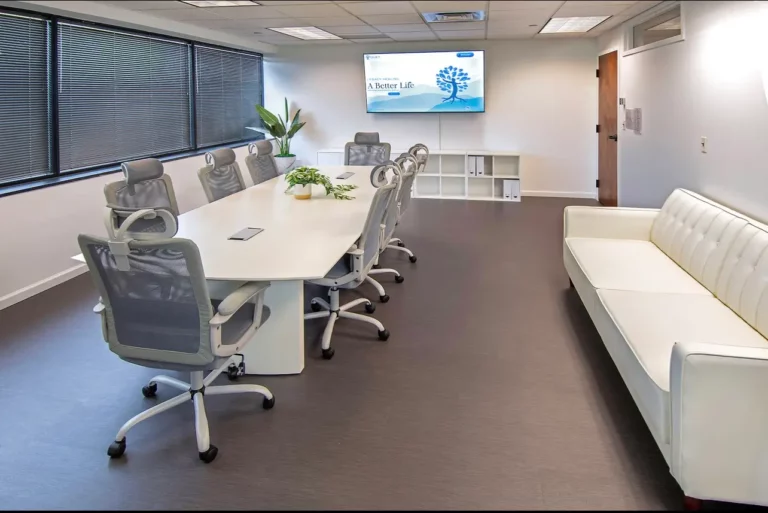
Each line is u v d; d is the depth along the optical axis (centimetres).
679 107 426
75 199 472
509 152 800
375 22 600
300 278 246
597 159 784
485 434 239
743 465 182
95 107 533
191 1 471
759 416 178
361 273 316
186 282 209
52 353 325
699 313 265
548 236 590
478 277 458
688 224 343
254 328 245
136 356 226
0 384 288
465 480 210
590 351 317
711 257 301
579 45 770
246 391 260
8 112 437
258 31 668
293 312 289
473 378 289
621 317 262
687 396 183
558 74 783
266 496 203
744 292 259
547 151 809
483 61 780
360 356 316
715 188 356
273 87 877
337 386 283
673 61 441
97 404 268
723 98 343
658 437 203
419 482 209
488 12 536
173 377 290
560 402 264
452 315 376
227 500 201
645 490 203
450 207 761
